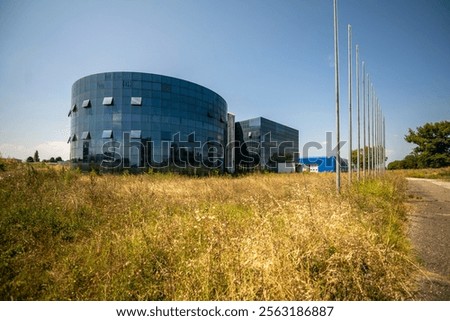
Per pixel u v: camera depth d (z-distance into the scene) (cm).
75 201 595
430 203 891
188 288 257
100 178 1296
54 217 486
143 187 968
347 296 254
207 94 3747
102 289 267
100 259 322
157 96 3153
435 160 4669
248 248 294
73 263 304
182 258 310
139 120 3052
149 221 493
